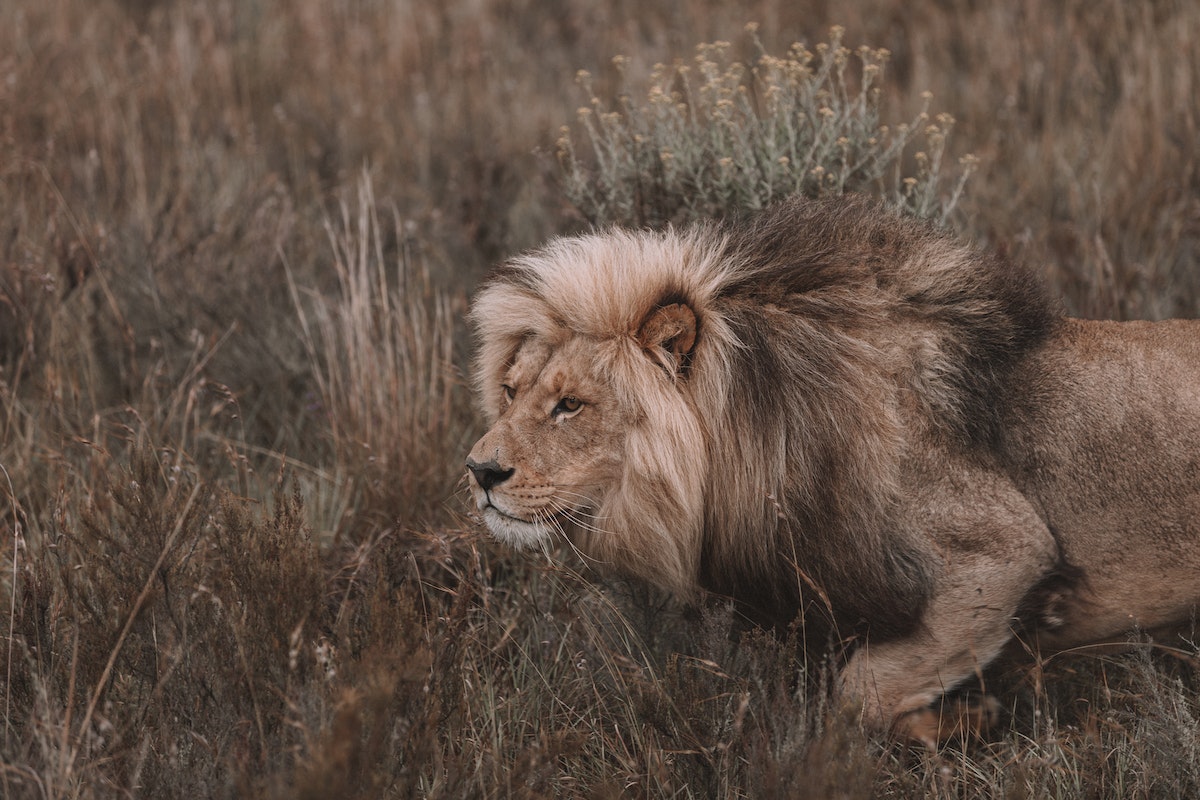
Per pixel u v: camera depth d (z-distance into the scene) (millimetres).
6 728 4934
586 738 5062
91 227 9695
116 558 5691
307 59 15906
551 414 5277
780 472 5238
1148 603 5469
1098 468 5332
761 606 5645
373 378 7957
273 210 10680
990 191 10641
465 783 4848
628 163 7746
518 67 15797
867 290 5344
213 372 8734
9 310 8664
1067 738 5344
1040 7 14508
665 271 5176
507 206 10938
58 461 7016
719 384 5234
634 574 5645
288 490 7598
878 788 4973
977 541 5164
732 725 5270
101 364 8828
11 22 15211
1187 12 13180
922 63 13555
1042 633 5484
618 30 16188
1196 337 5426
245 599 5285
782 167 7301
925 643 5277
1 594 6227
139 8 17031
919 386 5250
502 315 5488
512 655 6176
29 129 12352
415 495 7398
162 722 4961
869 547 5176
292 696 4711
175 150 12328
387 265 9594
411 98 14758
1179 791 5004
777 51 14617
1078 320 5773
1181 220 9891
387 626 5016
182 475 6734
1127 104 11586
